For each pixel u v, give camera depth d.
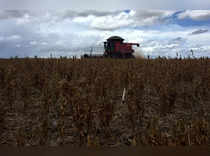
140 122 4.96
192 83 8.57
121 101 6.47
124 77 7.97
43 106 5.62
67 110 5.28
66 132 4.41
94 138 4.09
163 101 5.75
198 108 6.18
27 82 7.58
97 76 7.38
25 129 4.55
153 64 10.72
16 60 11.42
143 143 3.70
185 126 3.90
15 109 5.82
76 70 9.30
